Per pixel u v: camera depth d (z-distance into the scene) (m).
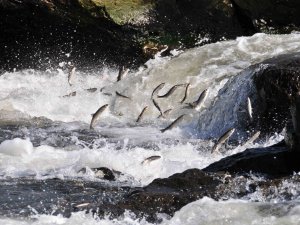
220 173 20.72
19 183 22.80
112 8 52.94
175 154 28.05
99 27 53.28
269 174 21.67
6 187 22.16
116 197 20.72
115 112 39.97
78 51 55.19
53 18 53.72
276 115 30.27
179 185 20.11
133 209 18.67
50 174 24.53
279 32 53.12
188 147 29.31
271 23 53.41
